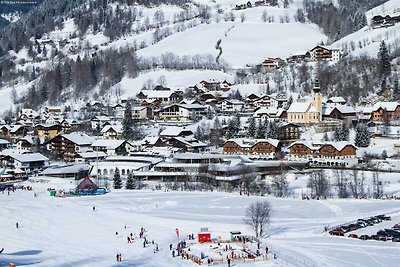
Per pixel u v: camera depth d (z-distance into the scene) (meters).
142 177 183.00
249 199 150.75
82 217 133.12
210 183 174.00
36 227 123.31
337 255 97.75
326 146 193.88
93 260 99.38
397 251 99.50
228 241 110.88
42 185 182.88
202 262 96.12
